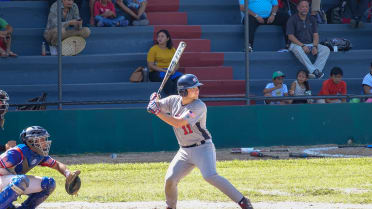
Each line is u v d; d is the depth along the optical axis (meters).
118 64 41.19
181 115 16.64
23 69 40.06
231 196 16.75
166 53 39.53
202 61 41.62
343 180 24.20
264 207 18.86
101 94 38.97
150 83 38.94
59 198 20.88
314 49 41.97
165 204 19.64
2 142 33.81
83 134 34.59
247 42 36.16
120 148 34.91
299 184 23.27
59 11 34.59
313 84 41.12
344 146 35.91
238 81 40.41
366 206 18.95
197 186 23.38
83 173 27.05
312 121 36.78
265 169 27.47
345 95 36.53
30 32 42.03
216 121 35.78
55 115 34.41
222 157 32.25
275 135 36.41
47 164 17.14
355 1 47.44
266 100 38.03
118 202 20.14
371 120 37.41
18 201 20.80
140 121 35.09
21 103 35.00
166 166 28.84
